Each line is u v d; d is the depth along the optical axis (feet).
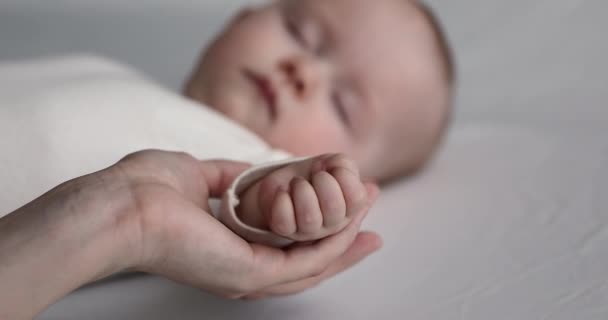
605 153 2.39
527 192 2.13
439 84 2.43
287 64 2.28
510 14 3.87
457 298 1.66
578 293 1.66
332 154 1.56
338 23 2.34
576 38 3.55
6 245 1.33
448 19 4.00
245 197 1.58
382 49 2.34
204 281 1.49
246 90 2.29
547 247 1.83
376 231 1.95
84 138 1.76
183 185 1.53
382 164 2.35
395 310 1.63
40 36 3.91
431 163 2.45
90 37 3.97
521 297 1.66
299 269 1.53
